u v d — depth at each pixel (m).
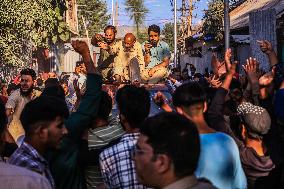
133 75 9.23
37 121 3.71
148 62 9.84
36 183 3.18
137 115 4.22
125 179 4.02
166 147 2.69
